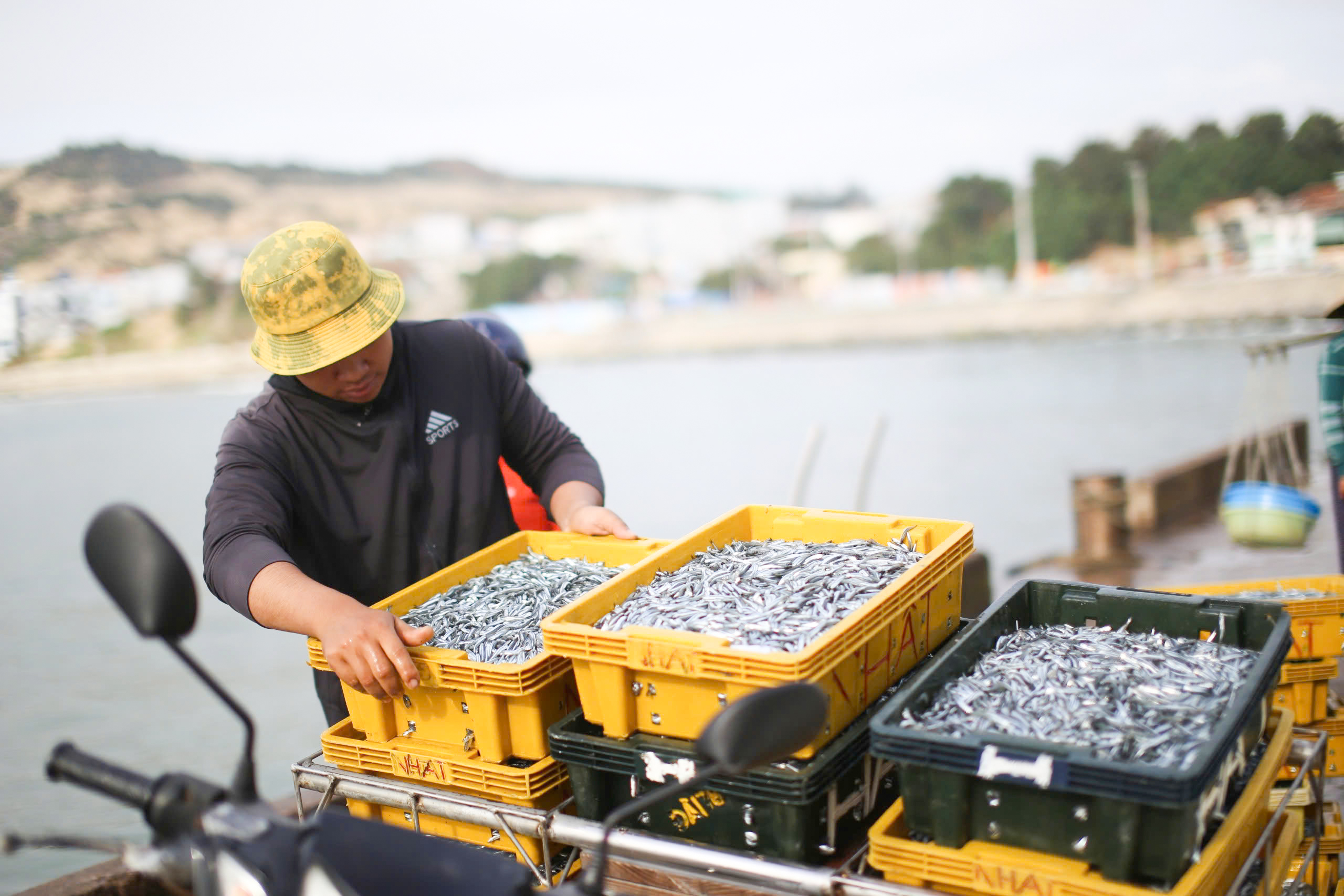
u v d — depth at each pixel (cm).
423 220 11625
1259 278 6469
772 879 187
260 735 965
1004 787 176
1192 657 211
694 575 244
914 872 181
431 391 306
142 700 1074
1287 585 350
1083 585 243
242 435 277
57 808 796
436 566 304
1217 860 172
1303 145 6059
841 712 200
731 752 150
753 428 3641
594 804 206
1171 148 8600
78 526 2498
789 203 12494
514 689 211
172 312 6812
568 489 320
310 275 265
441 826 230
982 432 3123
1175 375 4338
